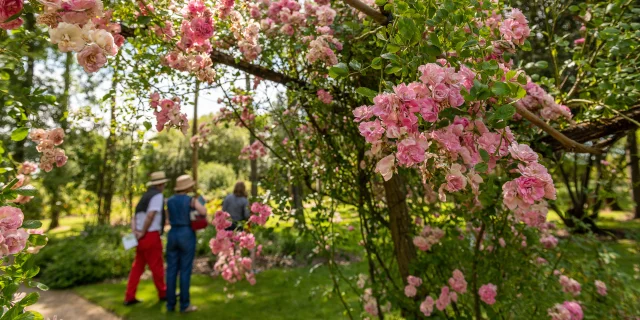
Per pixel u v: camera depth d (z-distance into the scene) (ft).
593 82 6.30
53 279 16.76
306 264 18.28
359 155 7.53
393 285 7.87
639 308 7.30
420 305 6.88
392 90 3.10
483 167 2.96
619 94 5.44
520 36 4.25
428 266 7.13
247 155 10.16
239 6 7.14
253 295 13.92
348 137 7.67
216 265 10.96
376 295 7.71
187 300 12.59
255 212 7.74
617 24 5.94
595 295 7.50
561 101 6.56
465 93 2.92
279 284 15.05
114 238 23.59
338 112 7.50
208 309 12.68
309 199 7.98
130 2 4.82
